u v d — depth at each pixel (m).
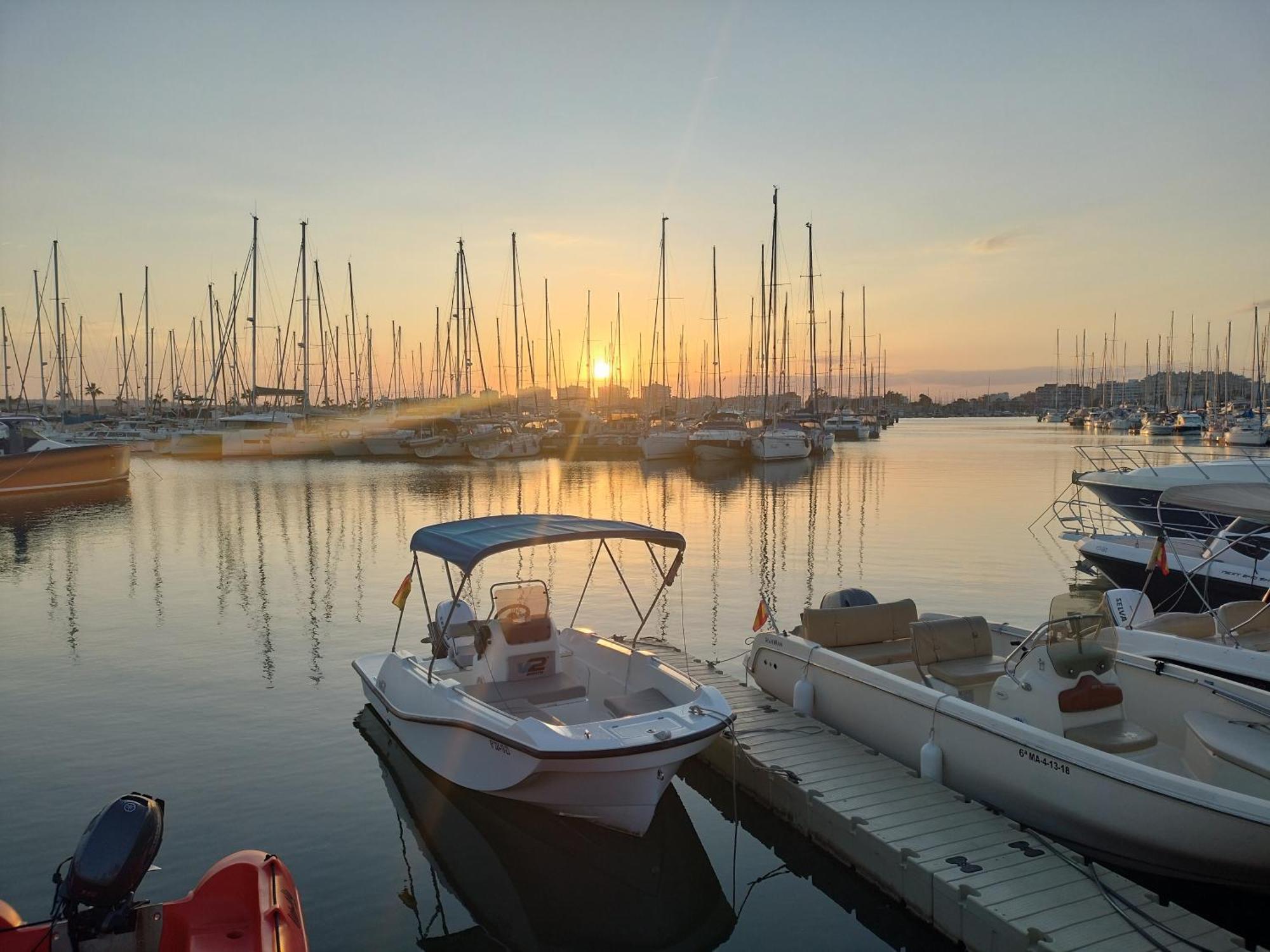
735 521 28.27
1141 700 8.53
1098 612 7.89
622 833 8.07
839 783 8.09
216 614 16.44
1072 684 7.69
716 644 14.21
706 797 9.23
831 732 9.39
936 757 8.12
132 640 14.59
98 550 23.91
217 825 8.11
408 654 10.40
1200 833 6.33
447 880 7.43
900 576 19.44
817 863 7.68
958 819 7.34
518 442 59.75
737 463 53.91
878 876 6.98
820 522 27.78
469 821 8.38
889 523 27.55
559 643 10.41
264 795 8.72
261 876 5.40
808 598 17.41
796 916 6.99
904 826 7.20
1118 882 6.34
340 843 7.90
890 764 8.54
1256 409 84.75
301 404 71.00
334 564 21.69
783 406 72.69
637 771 7.44
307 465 54.53
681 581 19.17
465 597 17.30
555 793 7.76
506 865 7.74
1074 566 20.20
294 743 10.03
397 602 10.18
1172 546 16.45
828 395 85.75
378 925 6.78
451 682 9.04
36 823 8.02
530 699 9.16
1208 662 9.50
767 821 8.43
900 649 10.17
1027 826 7.34
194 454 60.28
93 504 34.75
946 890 6.30
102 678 12.45
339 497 36.31
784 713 10.01
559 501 34.38
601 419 71.38
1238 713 7.66
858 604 11.02
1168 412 97.38
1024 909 5.98
